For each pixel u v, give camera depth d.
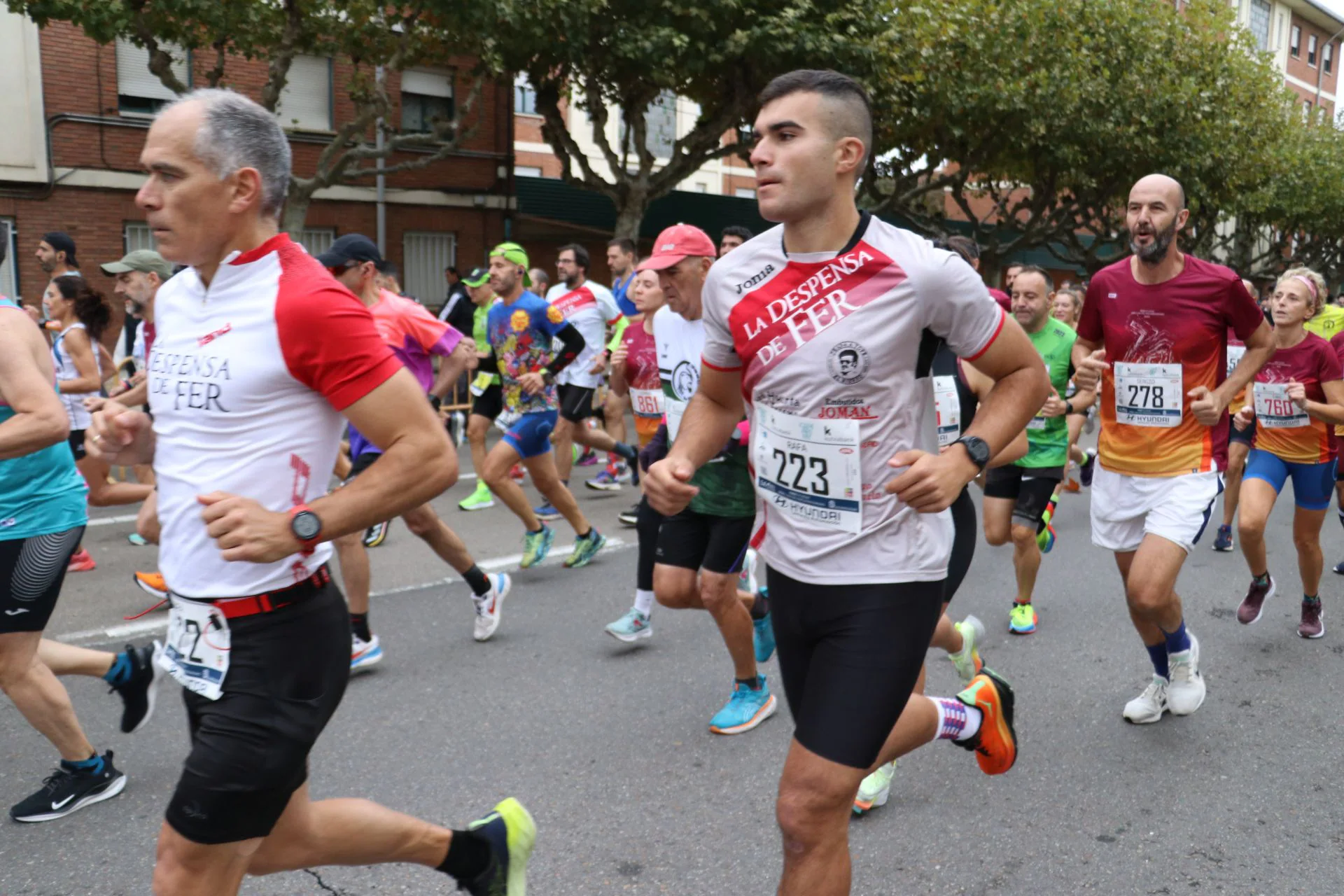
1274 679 4.86
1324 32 50.00
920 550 2.29
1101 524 4.32
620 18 13.15
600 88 14.39
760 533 2.47
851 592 2.28
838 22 14.10
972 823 3.44
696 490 2.39
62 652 3.43
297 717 2.04
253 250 1.99
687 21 13.24
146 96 15.85
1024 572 5.45
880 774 3.49
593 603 5.89
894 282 2.19
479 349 8.25
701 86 15.38
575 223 19.83
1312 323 7.82
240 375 1.95
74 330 6.34
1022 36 16.70
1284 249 37.22
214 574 2.01
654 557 4.95
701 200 20.66
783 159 2.17
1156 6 20.69
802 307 2.25
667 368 4.27
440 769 3.79
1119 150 19.62
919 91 15.93
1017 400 2.25
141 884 3.01
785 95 2.19
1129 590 4.02
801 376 2.26
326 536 1.91
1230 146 22.17
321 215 17.47
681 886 3.04
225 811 1.98
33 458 3.19
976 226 21.66
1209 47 21.70
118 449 2.08
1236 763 3.93
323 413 2.02
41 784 3.61
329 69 17.42
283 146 2.02
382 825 2.35
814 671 2.30
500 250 6.61
